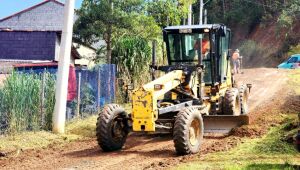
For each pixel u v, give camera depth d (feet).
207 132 43.96
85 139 47.14
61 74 49.78
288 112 55.67
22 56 111.75
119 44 73.56
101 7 94.12
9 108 46.37
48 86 51.06
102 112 40.47
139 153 40.06
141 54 72.54
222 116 43.47
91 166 35.81
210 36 46.01
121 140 41.19
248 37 223.51
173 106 40.68
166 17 102.89
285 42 198.08
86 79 60.85
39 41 111.55
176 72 42.39
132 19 93.81
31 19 172.55
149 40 81.30
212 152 38.34
